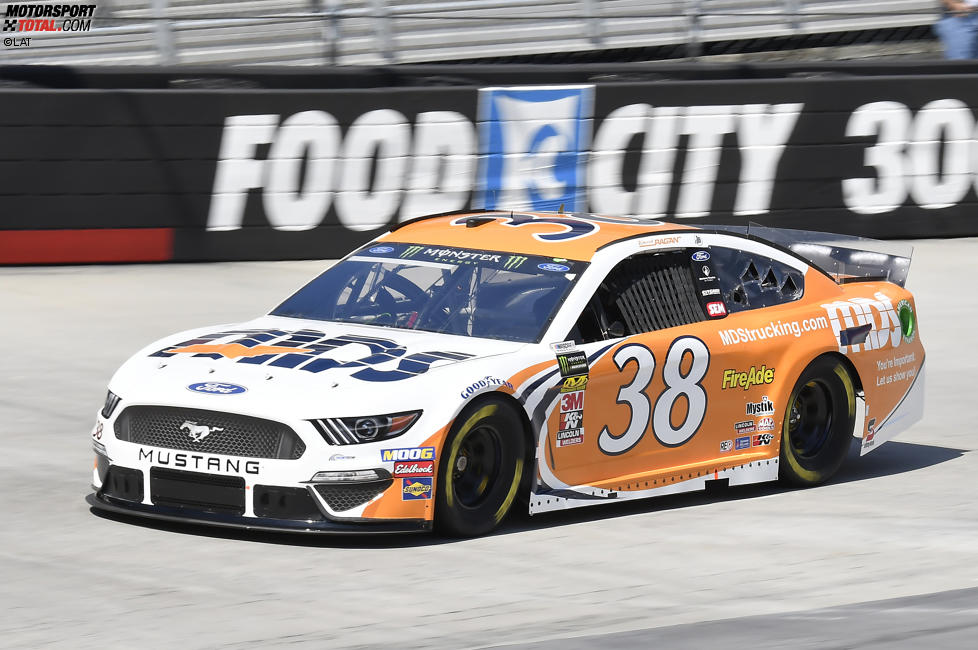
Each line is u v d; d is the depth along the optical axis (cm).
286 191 5078
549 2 6612
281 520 2138
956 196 6031
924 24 7369
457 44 6388
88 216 4859
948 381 3859
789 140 5672
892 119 5844
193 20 5678
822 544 2330
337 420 2127
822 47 7312
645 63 5934
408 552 2172
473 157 5256
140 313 4266
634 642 1684
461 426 2214
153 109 4869
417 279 2569
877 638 1681
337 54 5688
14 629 1756
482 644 1722
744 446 2655
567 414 2369
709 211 5581
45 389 3384
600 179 5416
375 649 1697
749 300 2722
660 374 2503
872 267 3097
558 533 2339
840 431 2823
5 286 4541
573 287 2469
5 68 5062
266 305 4438
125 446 2233
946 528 2464
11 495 2473
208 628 1775
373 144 5138
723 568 2158
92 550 2134
